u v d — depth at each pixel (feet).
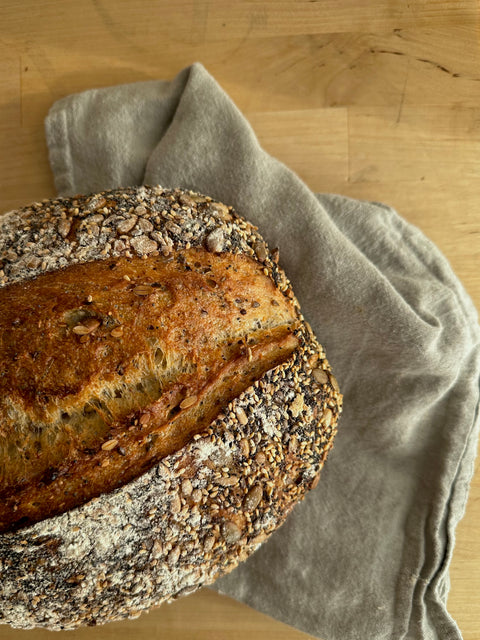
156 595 1.11
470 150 1.40
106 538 1.05
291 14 1.40
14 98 1.39
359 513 1.37
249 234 1.19
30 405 1.01
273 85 1.40
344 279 1.28
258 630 1.39
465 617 1.39
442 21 1.39
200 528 1.09
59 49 1.39
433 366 1.30
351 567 1.35
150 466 1.05
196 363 1.07
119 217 1.12
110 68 1.40
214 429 1.07
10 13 1.39
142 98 1.35
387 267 1.36
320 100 1.40
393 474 1.38
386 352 1.32
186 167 1.31
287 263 1.31
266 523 1.14
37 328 1.03
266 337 1.13
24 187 1.39
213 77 1.39
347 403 1.37
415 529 1.35
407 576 1.34
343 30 1.40
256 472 1.11
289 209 1.30
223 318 1.10
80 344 1.03
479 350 1.35
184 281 1.09
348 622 1.34
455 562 1.40
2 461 1.02
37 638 1.38
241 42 1.40
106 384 1.03
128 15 1.39
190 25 1.40
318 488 1.38
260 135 1.40
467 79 1.40
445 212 1.41
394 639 1.33
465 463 1.35
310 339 1.20
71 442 1.03
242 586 1.37
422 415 1.35
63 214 1.12
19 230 1.11
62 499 1.03
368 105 1.40
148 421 1.04
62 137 1.34
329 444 1.21
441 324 1.31
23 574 1.05
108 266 1.09
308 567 1.36
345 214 1.35
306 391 1.16
